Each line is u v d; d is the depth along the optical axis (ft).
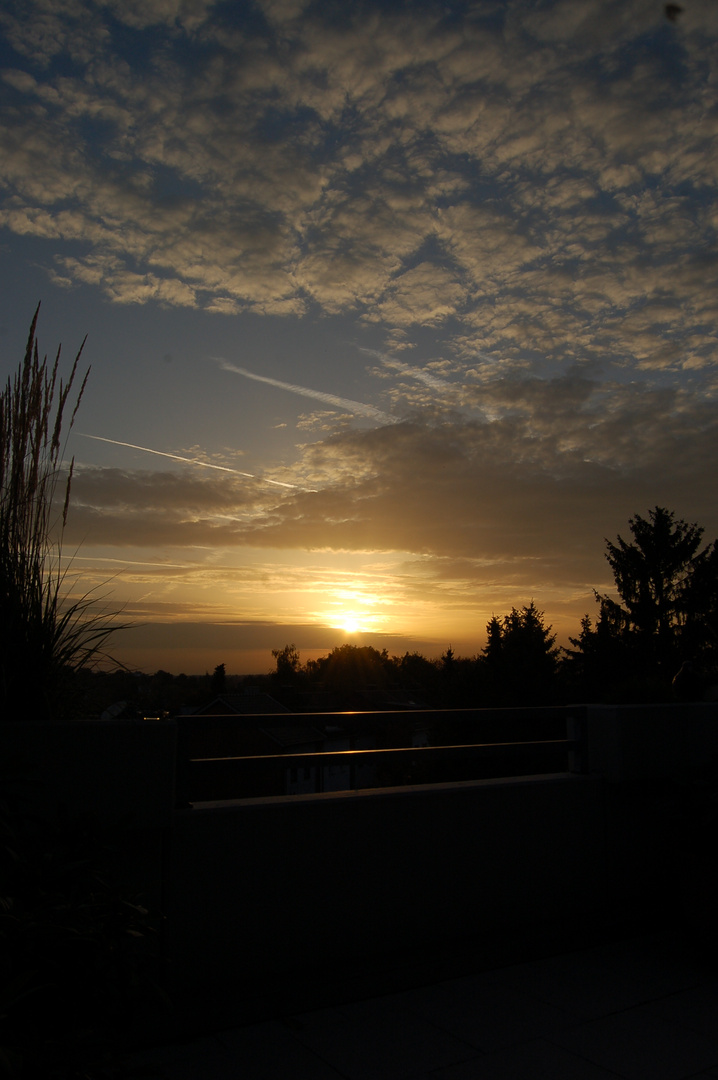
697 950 10.66
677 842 11.02
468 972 9.71
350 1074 7.30
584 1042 8.05
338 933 9.55
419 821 10.42
